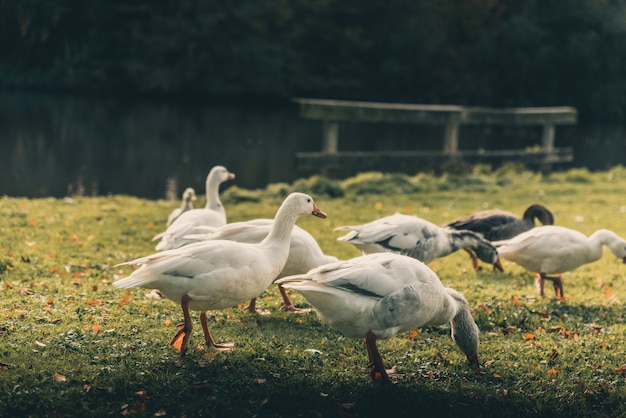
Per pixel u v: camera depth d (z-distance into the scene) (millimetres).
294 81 49375
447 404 6723
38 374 6773
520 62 47312
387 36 49812
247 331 8133
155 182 25438
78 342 7512
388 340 8086
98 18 46062
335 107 23172
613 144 38719
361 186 20562
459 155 24922
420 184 21438
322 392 6797
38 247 11883
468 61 49344
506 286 10797
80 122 37688
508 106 48781
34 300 8789
